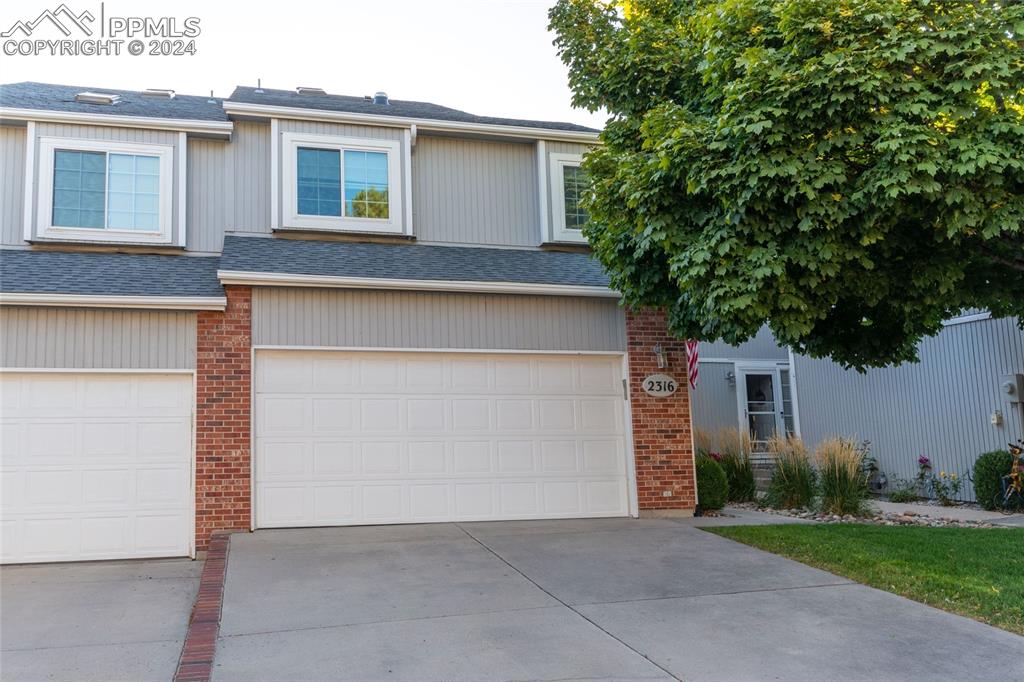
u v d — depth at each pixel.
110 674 5.43
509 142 12.58
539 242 12.42
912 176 6.45
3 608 7.04
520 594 6.95
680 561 8.15
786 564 8.02
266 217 11.29
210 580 7.31
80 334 9.11
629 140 9.51
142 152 10.89
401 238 11.73
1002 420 13.12
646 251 9.04
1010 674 5.13
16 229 10.45
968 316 13.86
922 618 6.25
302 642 5.73
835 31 6.83
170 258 10.67
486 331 10.62
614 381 11.20
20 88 12.28
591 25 10.04
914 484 14.81
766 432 18.22
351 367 10.09
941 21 6.64
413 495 10.12
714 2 8.78
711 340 9.01
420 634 5.90
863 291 7.68
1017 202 6.60
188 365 9.39
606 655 5.47
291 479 9.67
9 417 8.88
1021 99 6.67
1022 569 7.42
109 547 8.95
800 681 5.03
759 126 6.74
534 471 10.64
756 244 7.28
